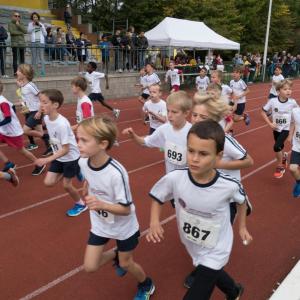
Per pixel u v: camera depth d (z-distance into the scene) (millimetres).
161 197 2424
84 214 4438
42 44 12805
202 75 11828
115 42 16078
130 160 6711
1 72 11688
